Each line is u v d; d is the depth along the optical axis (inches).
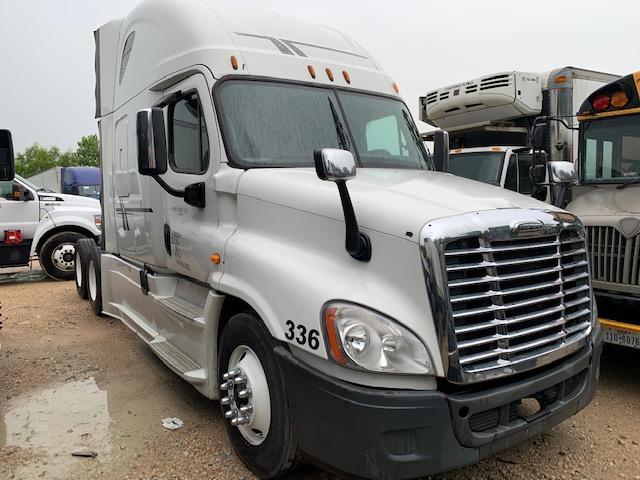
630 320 189.3
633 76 223.0
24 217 424.2
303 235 127.3
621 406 178.2
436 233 106.0
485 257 111.2
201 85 158.7
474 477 135.8
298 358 116.2
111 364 223.9
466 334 108.4
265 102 160.6
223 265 144.3
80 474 139.5
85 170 970.1
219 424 166.9
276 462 124.8
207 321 150.2
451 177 156.3
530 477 136.2
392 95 192.5
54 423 169.3
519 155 351.3
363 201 119.3
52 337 264.5
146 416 173.6
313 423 112.2
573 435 158.1
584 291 135.8
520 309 117.4
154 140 151.6
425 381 106.5
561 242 127.3
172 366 166.4
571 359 128.5
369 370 105.0
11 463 145.0
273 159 153.1
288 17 189.6
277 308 120.1
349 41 199.2
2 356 235.5
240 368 135.3
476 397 107.3
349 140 169.0
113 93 249.1
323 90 173.5
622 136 229.6
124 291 245.4
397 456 104.0
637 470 139.1
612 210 200.5
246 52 165.2
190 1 175.6
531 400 126.0
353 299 108.8
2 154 190.4
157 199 189.6
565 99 342.3
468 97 377.4
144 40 201.9
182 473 139.3
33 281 442.9
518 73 352.2
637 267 188.2
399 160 179.6
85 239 354.9
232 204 148.6
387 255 111.7
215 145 152.4
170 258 182.9
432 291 105.5
